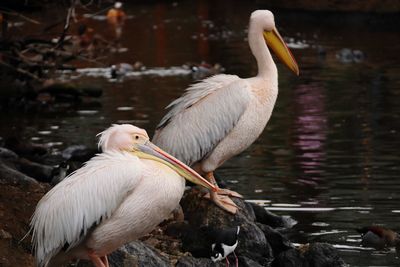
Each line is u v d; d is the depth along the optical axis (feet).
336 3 124.06
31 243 31.50
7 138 57.88
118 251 31.68
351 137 56.95
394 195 43.68
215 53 98.12
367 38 107.96
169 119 38.58
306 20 127.44
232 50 100.22
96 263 28.45
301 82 79.30
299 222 40.14
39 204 27.68
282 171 49.08
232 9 144.66
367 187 45.21
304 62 90.84
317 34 112.78
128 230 27.94
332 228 39.19
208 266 32.76
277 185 46.21
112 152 28.09
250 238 36.19
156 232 37.24
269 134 58.70
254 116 37.65
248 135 37.86
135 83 79.77
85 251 28.35
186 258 32.86
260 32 38.99
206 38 110.93
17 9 64.59
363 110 65.72
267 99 37.86
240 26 123.13
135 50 100.27
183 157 37.70
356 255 35.73
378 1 120.57
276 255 36.86
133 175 27.43
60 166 45.65
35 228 27.61
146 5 153.79
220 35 114.01
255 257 35.91
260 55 38.40
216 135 37.42
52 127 62.28
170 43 106.63
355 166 49.57
